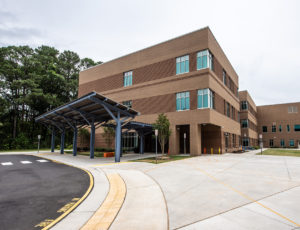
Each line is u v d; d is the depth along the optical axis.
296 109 55.16
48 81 48.97
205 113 22.59
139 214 5.15
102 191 7.56
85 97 16.11
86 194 7.15
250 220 4.71
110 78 33.34
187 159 18.45
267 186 7.98
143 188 7.82
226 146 29.09
